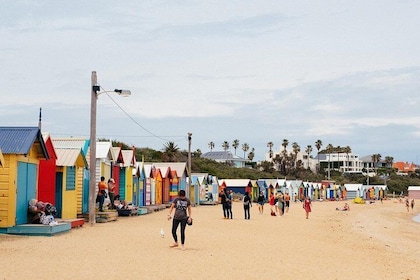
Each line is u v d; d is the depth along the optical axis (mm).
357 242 26844
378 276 15312
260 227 30906
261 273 14258
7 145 20828
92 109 26469
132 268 13898
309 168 196750
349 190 142500
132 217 34062
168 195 56750
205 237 22766
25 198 21812
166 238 21250
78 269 13383
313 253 19625
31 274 12406
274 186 97062
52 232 20719
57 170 26359
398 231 41719
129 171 42344
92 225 26031
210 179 73438
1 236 19844
